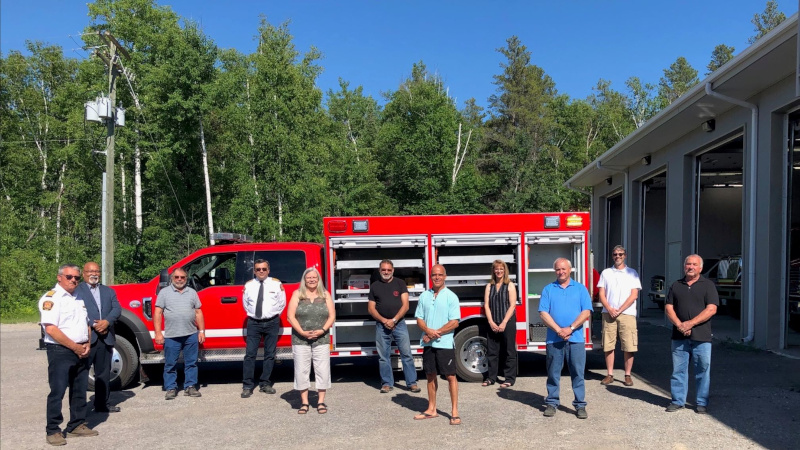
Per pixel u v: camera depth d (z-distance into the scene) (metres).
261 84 28.67
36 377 10.04
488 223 8.38
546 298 6.57
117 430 6.62
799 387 7.55
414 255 8.59
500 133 49.78
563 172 45.94
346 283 8.68
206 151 30.09
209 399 7.96
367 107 49.94
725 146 14.93
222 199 32.31
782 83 10.32
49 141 34.00
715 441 5.59
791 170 10.69
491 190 39.75
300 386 6.96
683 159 14.62
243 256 8.84
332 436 6.11
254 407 7.43
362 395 7.86
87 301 6.87
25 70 34.72
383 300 7.77
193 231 31.48
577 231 8.33
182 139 28.44
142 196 33.66
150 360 8.61
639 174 18.09
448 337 6.33
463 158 42.00
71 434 6.39
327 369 7.04
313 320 6.98
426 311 6.44
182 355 8.46
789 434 5.73
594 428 6.08
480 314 8.27
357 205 35.25
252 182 28.30
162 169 28.95
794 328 13.18
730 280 16.34
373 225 8.40
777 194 10.70
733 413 6.49
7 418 7.37
